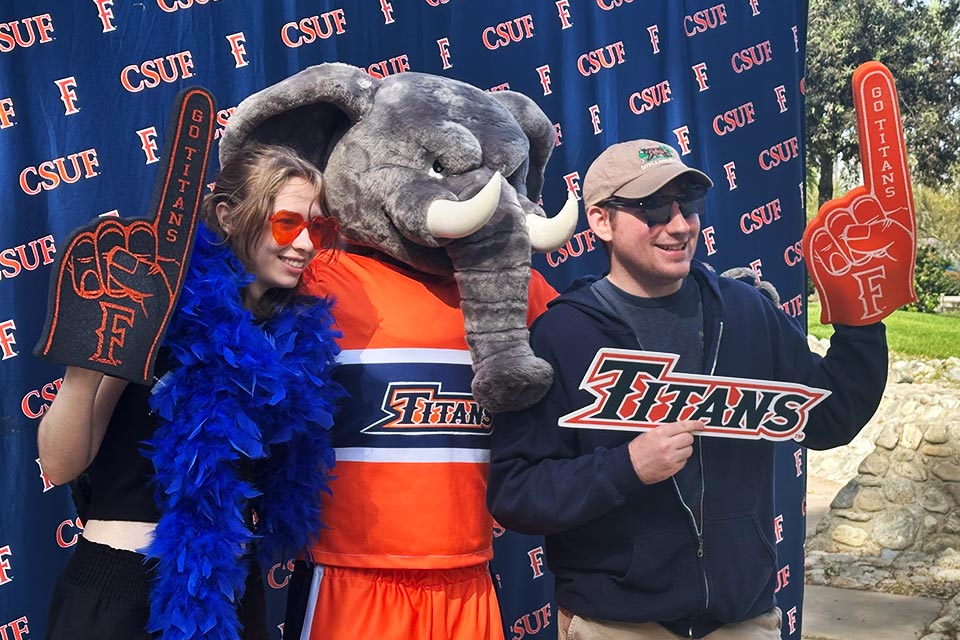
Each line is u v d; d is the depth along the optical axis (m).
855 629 4.77
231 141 2.55
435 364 2.52
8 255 3.06
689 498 2.39
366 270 2.60
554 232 2.49
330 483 2.52
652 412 2.37
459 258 2.46
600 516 2.41
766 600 2.49
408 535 2.48
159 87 3.17
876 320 2.46
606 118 3.62
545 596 3.61
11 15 3.04
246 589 2.42
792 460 3.79
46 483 3.12
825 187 15.90
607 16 3.61
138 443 2.17
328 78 2.55
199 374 2.18
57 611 2.17
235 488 2.20
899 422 6.43
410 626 2.48
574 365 2.43
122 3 3.13
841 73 15.60
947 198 15.81
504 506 2.40
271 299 2.40
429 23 3.42
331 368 2.46
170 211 2.05
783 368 2.57
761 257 3.79
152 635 2.16
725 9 3.73
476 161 2.50
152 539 2.14
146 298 2.00
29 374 3.10
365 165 2.53
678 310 2.51
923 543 5.92
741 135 3.76
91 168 3.12
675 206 2.41
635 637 2.41
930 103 15.65
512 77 3.52
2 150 3.05
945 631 4.72
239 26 3.23
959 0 15.34
